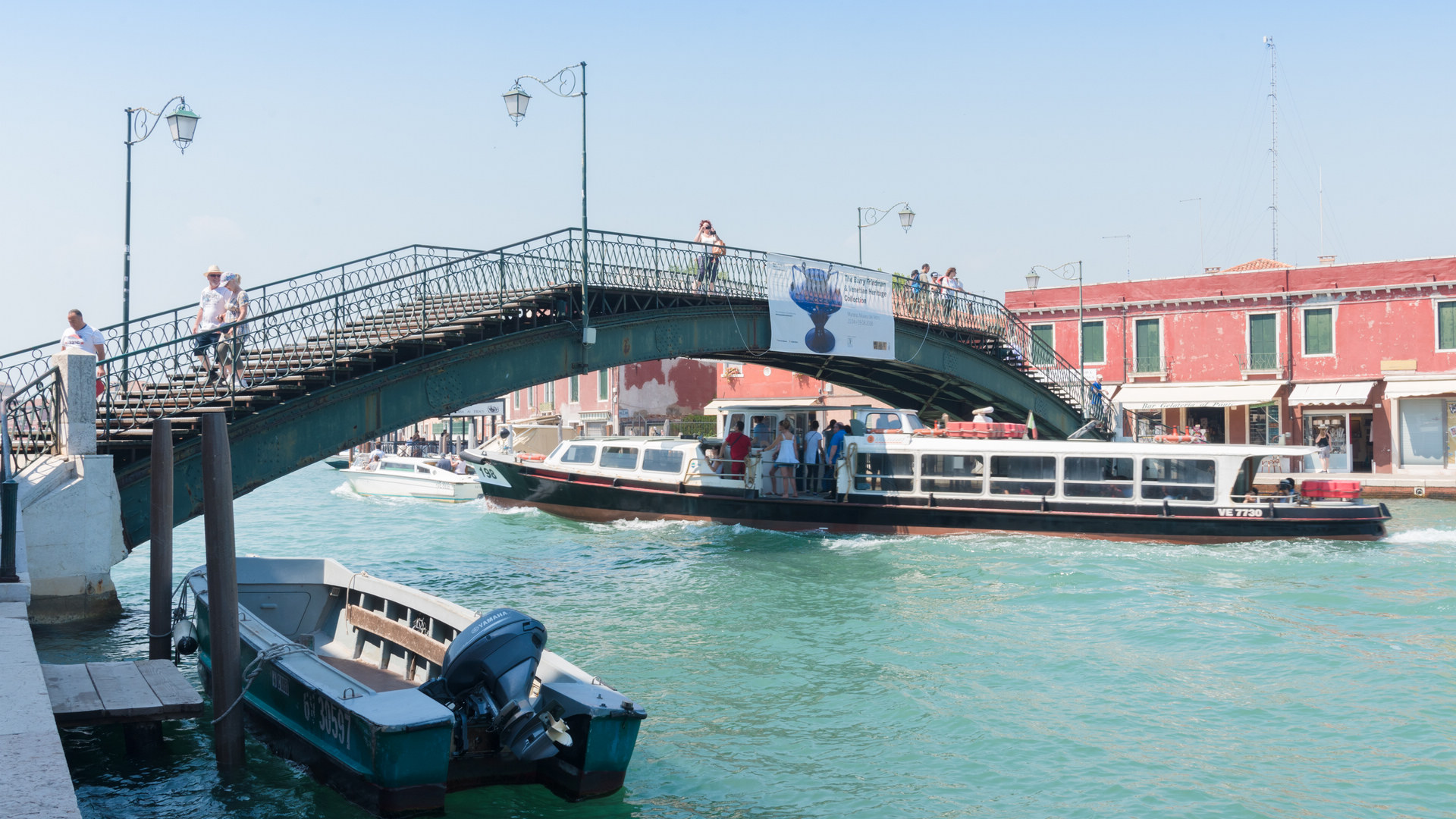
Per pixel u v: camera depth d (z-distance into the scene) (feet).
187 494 46.01
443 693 25.36
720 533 73.77
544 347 60.85
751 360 90.27
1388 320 116.57
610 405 159.12
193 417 45.50
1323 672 36.01
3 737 18.30
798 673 36.76
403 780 23.20
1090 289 134.51
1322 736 29.71
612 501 81.35
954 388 101.04
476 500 118.01
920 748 29.19
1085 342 134.62
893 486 71.67
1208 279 126.72
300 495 135.95
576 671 26.45
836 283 80.33
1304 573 55.31
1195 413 127.75
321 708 25.61
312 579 37.42
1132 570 56.49
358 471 128.47
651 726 31.12
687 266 69.46
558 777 25.14
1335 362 119.24
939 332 92.48
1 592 30.17
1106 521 67.00
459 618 28.84
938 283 99.14
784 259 76.54
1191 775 26.99
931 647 40.29
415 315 57.72
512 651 25.02
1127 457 67.26
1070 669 36.94
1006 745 29.32
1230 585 52.01
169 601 34.63
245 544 76.89
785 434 74.18
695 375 167.12
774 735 30.35
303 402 49.11
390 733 22.81
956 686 35.06
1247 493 66.49
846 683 35.45
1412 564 57.36
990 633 42.39
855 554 63.57
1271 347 123.13
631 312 65.67
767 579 55.72
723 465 77.36
